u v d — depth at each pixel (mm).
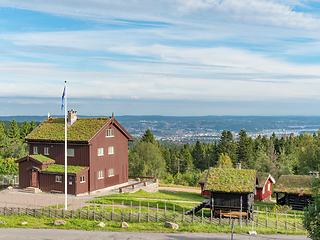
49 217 31094
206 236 25531
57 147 48688
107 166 49531
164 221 29500
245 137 123750
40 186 46969
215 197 32031
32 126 131375
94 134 46688
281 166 81062
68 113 51625
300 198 45438
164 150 141125
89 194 45969
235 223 29516
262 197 55875
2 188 53844
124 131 52688
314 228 21516
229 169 34375
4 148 98688
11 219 30359
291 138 150125
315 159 77688
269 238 25578
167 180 91750
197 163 141250
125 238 24250
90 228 27281
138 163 91000
